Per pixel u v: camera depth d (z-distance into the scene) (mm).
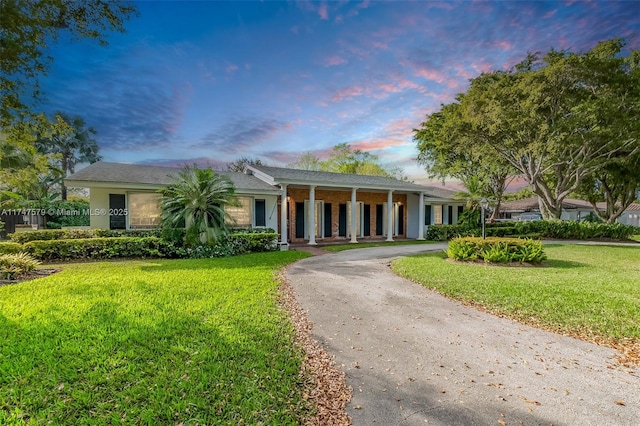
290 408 2689
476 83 20188
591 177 24578
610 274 8492
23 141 8977
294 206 18094
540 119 17703
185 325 4312
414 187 20234
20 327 4129
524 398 2934
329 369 3438
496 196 27500
